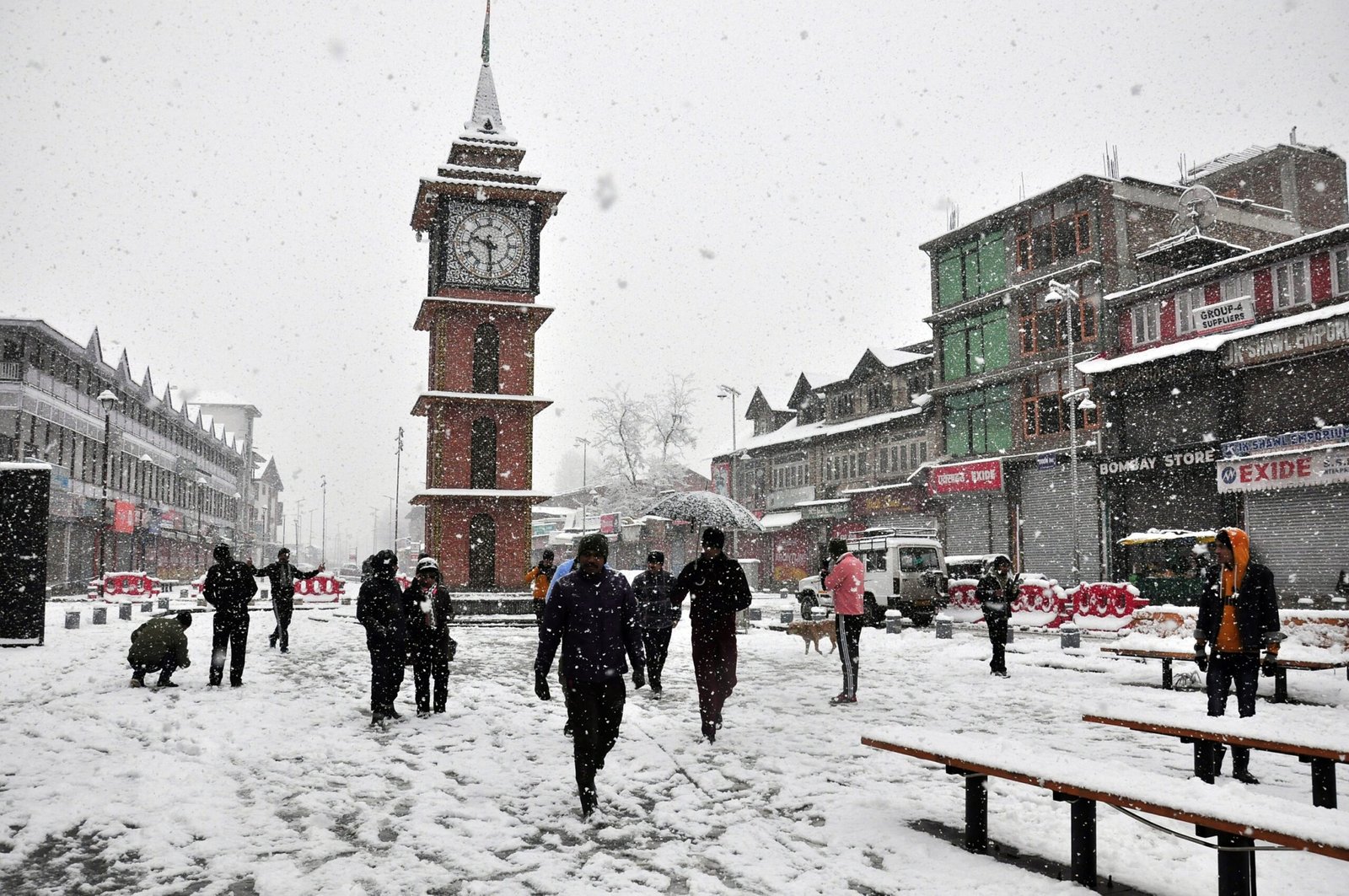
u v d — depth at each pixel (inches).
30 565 647.1
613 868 180.7
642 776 255.8
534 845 197.3
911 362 1713.8
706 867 181.5
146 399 2265.0
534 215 1084.5
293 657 596.4
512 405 1044.5
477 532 1026.1
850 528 1813.5
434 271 1074.1
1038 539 1321.4
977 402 1469.0
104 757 278.7
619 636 229.5
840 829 205.2
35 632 644.7
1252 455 994.1
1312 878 173.5
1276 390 1011.3
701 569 314.0
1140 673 492.1
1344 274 976.3
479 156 1110.4
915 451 1696.6
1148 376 1128.2
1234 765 254.8
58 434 1736.0
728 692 311.9
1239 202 1333.7
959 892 165.3
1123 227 1286.9
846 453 1886.1
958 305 1501.0
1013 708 378.3
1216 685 295.1
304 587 1343.5
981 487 1397.6
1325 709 372.8
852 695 392.2
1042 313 1358.3
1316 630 493.0
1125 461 1163.3
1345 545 927.0
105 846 195.8
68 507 1705.2
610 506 2393.0
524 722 342.6
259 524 4060.0
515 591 1021.2
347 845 195.0
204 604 1250.0
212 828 207.8
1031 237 1379.2
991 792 237.8
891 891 166.4
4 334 1612.9
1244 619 285.9
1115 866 180.9
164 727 326.3
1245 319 1058.7
